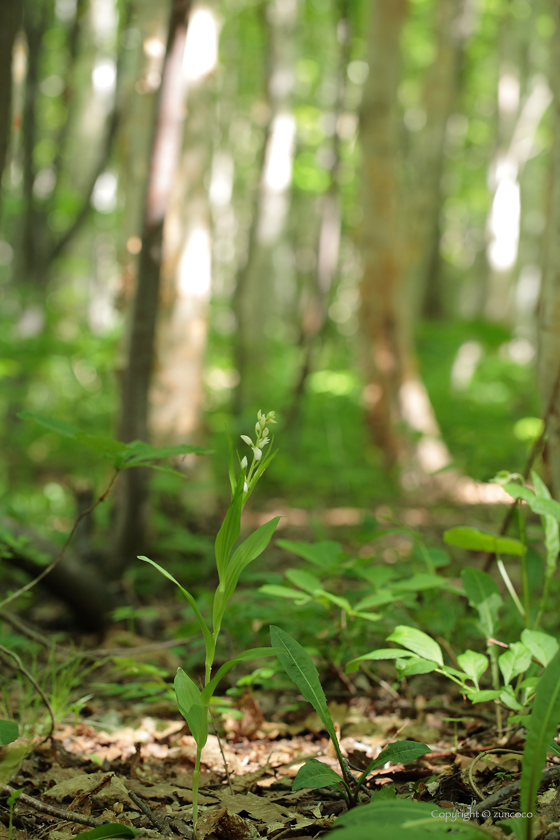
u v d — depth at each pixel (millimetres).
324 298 8914
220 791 1956
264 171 11344
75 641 3570
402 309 8883
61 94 8617
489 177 16719
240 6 15539
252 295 11375
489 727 2248
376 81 8547
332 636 2758
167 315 5719
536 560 2406
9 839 1616
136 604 3932
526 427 8375
